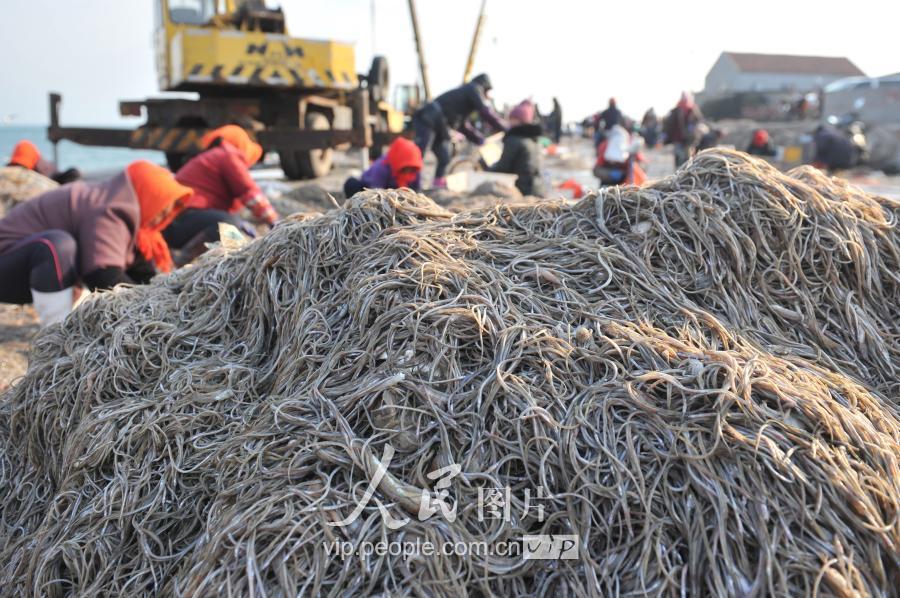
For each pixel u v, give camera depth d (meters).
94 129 10.89
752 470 1.63
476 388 1.90
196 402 2.26
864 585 1.48
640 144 8.46
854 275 2.46
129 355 2.59
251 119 10.07
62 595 1.97
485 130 17.59
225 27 10.38
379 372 1.97
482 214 2.77
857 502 1.57
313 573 1.56
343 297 2.34
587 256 2.44
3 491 2.55
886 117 18.69
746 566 1.53
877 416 1.91
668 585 1.56
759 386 1.84
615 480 1.69
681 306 2.25
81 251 3.80
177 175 5.08
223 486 1.89
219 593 1.55
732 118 36.12
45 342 2.87
